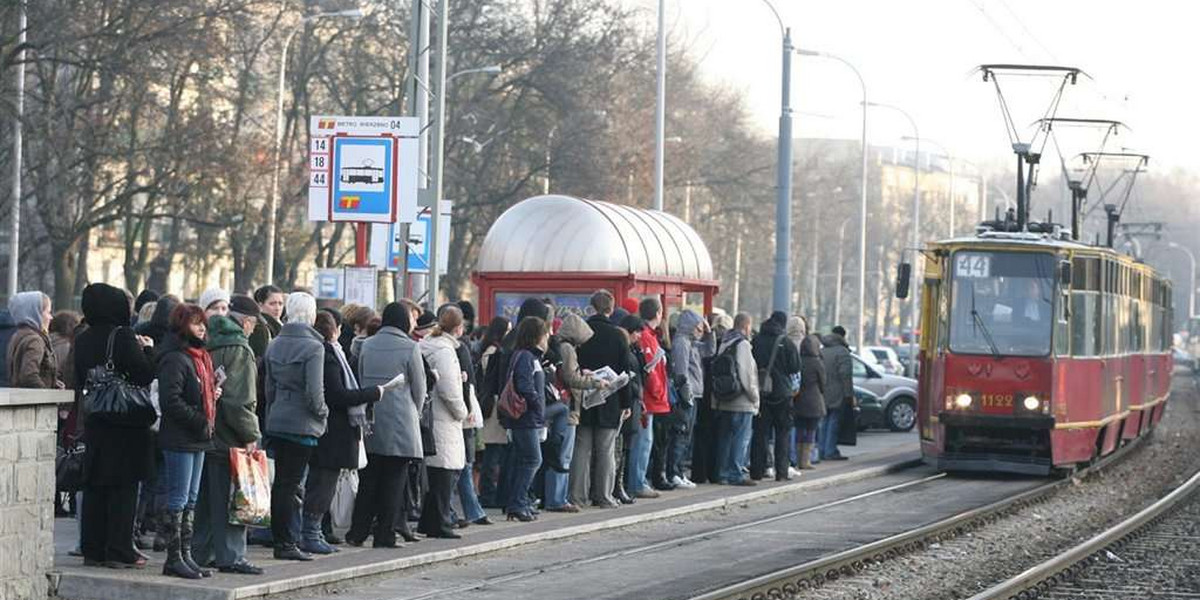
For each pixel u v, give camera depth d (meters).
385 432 22.39
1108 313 43.25
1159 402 59.69
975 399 39.44
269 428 20.64
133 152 62.66
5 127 58.06
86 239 77.44
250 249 78.44
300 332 20.67
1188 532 29.98
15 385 20.55
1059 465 39.44
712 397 33.66
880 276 170.50
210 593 18.09
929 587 22.33
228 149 65.06
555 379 27.22
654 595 20.25
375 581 20.67
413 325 24.08
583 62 84.50
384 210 30.41
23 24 55.91
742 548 25.23
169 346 18.83
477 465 29.03
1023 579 22.17
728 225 107.19
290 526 21.00
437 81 34.09
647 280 36.91
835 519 29.69
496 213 85.81
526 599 19.70
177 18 59.06
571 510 27.94
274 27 71.75
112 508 19.42
